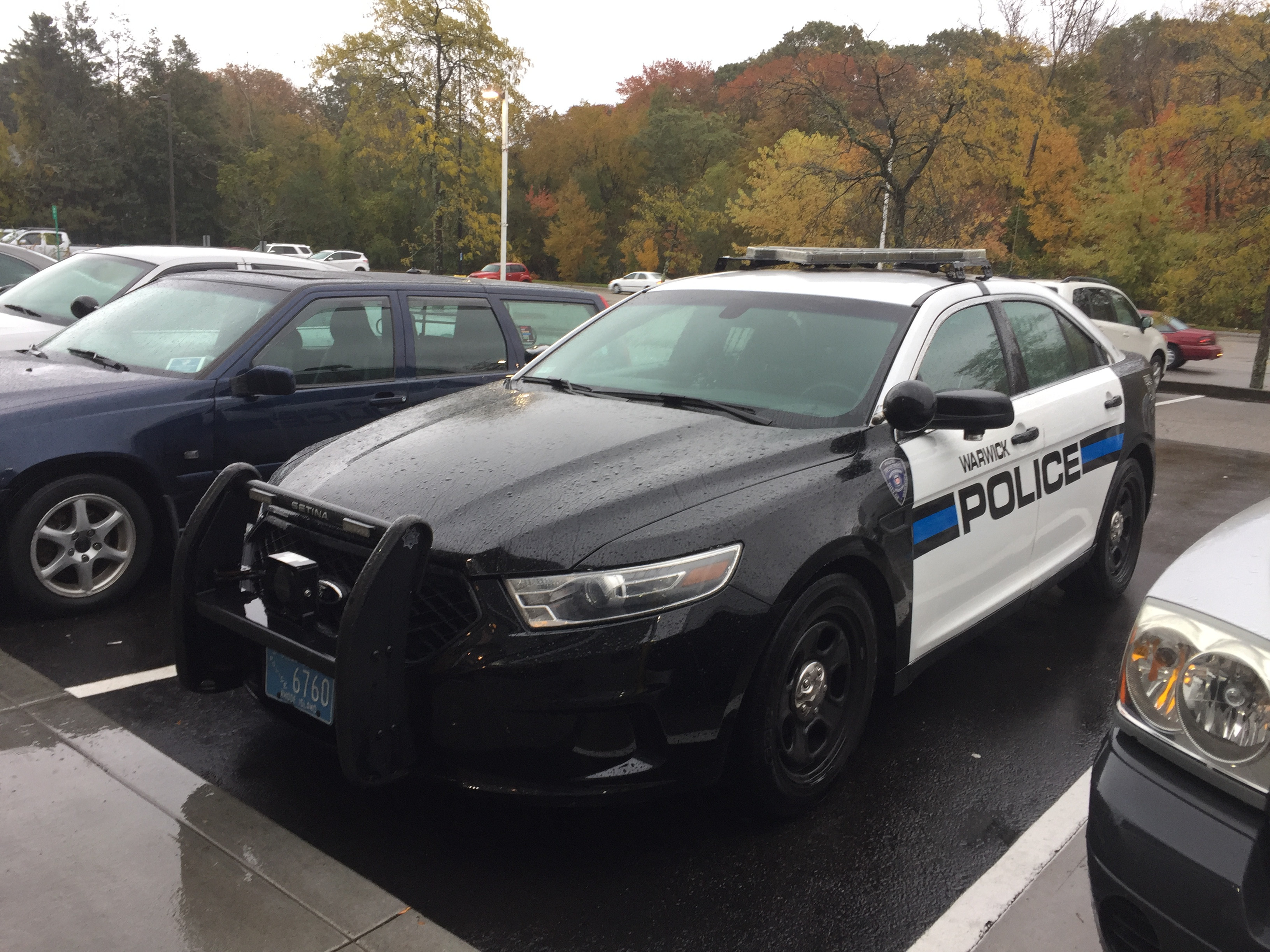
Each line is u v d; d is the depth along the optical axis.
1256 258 18.31
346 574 2.81
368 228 78.00
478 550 2.63
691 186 77.62
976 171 27.47
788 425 3.36
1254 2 20.98
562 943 2.50
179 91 82.56
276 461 5.18
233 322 5.27
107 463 4.65
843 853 2.94
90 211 76.19
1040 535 4.23
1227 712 1.87
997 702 4.06
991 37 38.34
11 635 4.33
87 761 3.21
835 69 21.94
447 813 3.05
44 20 86.00
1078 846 3.02
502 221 35.75
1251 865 1.78
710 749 2.71
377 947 2.42
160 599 4.82
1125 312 16.16
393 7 40.00
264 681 3.05
